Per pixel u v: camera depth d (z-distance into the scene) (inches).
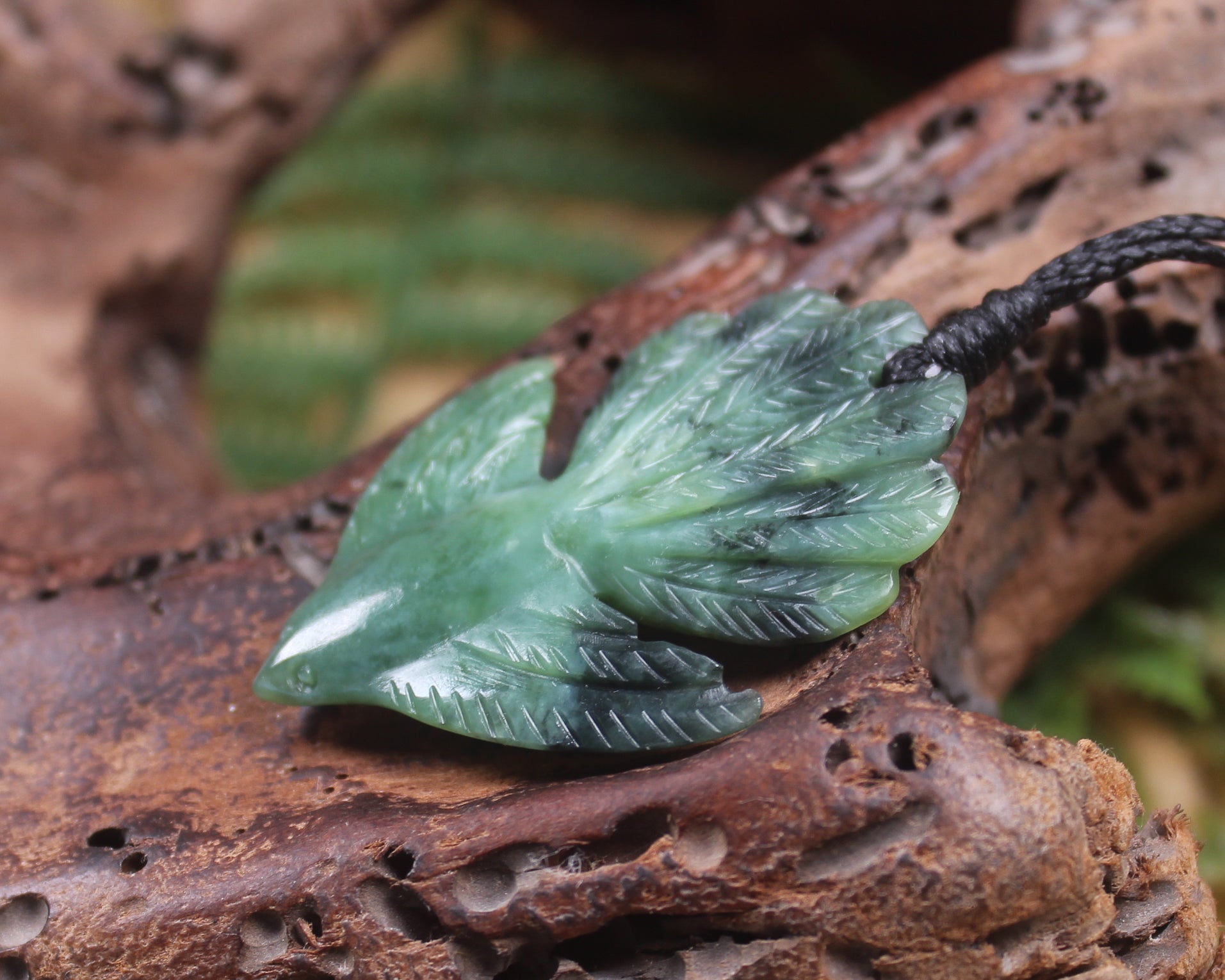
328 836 10.5
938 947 10.1
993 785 10.1
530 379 11.0
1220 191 11.4
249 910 10.4
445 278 20.8
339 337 20.5
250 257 21.4
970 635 11.5
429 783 10.6
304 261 20.6
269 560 11.3
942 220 11.4
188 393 15.5
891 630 10.5
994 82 11.6
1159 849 10.4
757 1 20.3
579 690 10.4
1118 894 10.3
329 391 20.0
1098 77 11.5
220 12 13.7
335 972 10.4
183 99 13.9
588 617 10.5
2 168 13.7
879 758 10.2
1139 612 12.3
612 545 10.5
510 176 21.4
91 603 11.3
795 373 10.7
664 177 21.3
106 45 13.6
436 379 20.6
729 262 11.5
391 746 10.8
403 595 10.6
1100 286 11.1
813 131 21.0
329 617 10.6
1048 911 10.1
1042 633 11.9
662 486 10.6
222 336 20.3
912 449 10.5
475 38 22.5
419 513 10.8
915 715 10.2
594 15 22.5
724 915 10.2
